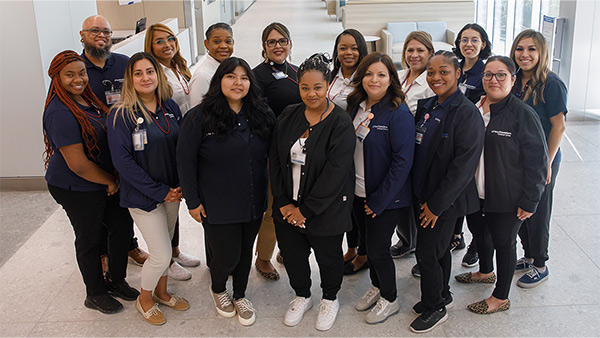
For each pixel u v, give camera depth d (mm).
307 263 3084
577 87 6359
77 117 2877
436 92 2727
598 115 6438
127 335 3039
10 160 5125
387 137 2809
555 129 3154
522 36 3170
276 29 3188
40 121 4996
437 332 2973
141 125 2836
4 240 4246
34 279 3645
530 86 3193
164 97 2977
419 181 2861
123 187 2916
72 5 5406
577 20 6066
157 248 2988
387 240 2961
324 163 2746
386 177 2801
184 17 10359
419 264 2932
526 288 3348
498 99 2826
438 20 10703
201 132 2770
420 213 2863
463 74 3885
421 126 2846
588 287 3340
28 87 4914
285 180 2869
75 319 3193
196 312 3242
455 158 2658
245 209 2896
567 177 5031
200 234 4246
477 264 3619
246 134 2836
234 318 3180
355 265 3570
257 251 3537
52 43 5031
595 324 2992
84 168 2908
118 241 3236
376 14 10695
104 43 3520
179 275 3576
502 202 2861
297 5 21094
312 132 2732
